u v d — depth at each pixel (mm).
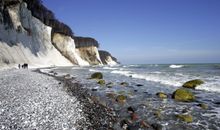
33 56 56000
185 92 13656
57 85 18234
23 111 8664
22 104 9797
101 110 10297
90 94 15336
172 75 28797
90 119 8453
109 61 144375
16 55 45625
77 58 93375
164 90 17156
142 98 13930
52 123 7484
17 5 54188
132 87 19234
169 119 9352
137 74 33406
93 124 7918
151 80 24469
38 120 7695
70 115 8633
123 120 8797
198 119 9367
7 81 17953
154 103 12422
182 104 12172
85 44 111938
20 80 19406
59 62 73500
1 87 14430
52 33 84750
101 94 15609
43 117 8070
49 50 72250
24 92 13055
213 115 9961
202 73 30047
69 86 18562
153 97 14266
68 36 90500
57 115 8484
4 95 11672
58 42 85375
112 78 28438
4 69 33562
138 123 8641
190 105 11914
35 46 61438
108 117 9258
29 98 11258
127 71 42938
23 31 55344
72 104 10672
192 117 9609
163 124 8695
